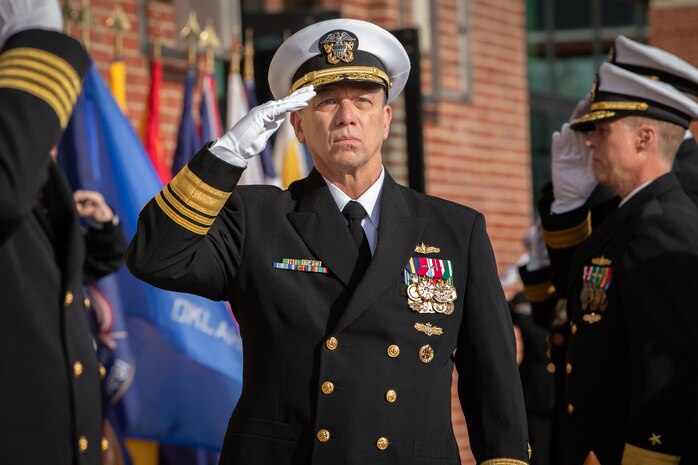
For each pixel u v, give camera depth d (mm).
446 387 4969
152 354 7988
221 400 8031
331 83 4984
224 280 4934
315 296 4879
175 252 4641
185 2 10250
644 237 6391
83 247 4715
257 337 4867
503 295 5152
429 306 4949
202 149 4664
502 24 14320
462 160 13484
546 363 12891
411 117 10406
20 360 4352
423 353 4887
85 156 7953
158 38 9953
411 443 4809
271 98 10852
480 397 4984
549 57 16891
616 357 6492
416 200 5270
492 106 14039
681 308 6129
